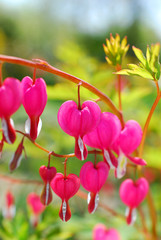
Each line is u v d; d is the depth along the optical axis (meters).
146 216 0.57
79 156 0.31
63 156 0.32
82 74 0.53
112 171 0.60
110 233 0.45
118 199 0.75
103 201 0.74
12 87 0.30
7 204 0.47
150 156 0.51
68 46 0.60
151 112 0.37
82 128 0.31
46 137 0.60
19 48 1.93
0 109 0.30
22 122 0.78
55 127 0.58
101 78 0.52
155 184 0.69
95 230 0.45
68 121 0.32
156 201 0.58
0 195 0.76
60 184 0.32
